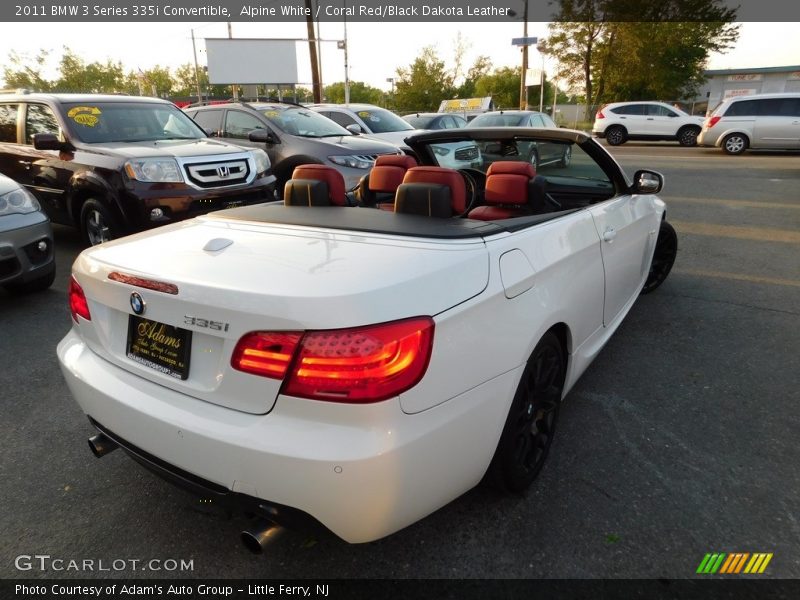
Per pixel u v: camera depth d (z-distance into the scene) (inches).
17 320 171.2
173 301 67.6
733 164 538.0
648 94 1395.2
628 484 93.0
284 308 59.7
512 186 107.9
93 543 83.4
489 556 79.2
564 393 101.1
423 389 62.6
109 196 214.7
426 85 1852.9
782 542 80.4
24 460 102.7
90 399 78.0
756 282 197.0
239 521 87.8
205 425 64.4
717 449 102.0
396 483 61.4
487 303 71.3
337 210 96.2
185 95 2304.4
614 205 122.7
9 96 265.3
